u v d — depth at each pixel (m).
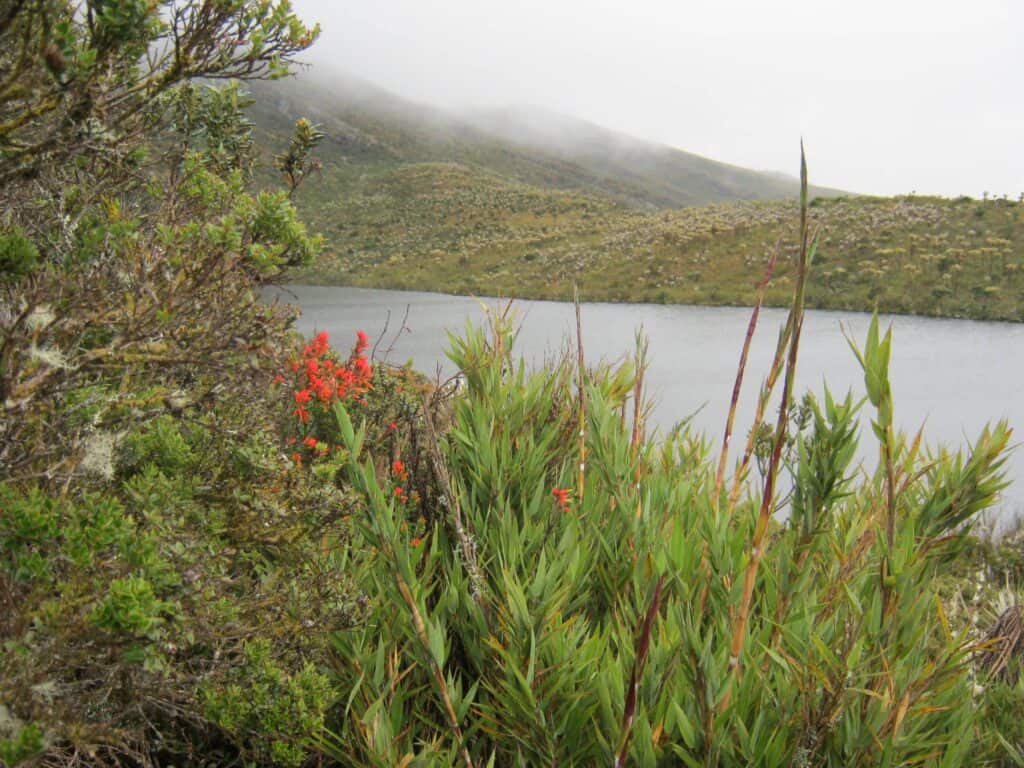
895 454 2.02
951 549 2.54
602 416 3.01
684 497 2.91
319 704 1.91
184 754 2.10
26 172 1.51
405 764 1.82
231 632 1.85
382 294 76.62
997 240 57.22
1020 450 14.28
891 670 1.80
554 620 2.13
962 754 1.85
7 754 1.20
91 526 1.49
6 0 1.24
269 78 1.77
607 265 77.06
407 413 3.41
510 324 3.71
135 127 1.75
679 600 2.15
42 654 1.37
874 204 72.88
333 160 179.38
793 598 2.25
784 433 1.59
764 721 1.94
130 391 1.67
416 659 2.25
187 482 2.13
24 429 1.59
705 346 31.42
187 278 1.62
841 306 50.41
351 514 2.25
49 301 1.49
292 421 3.32
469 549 2.40
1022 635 3.19
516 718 2.03
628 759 1.88
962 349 30.39
